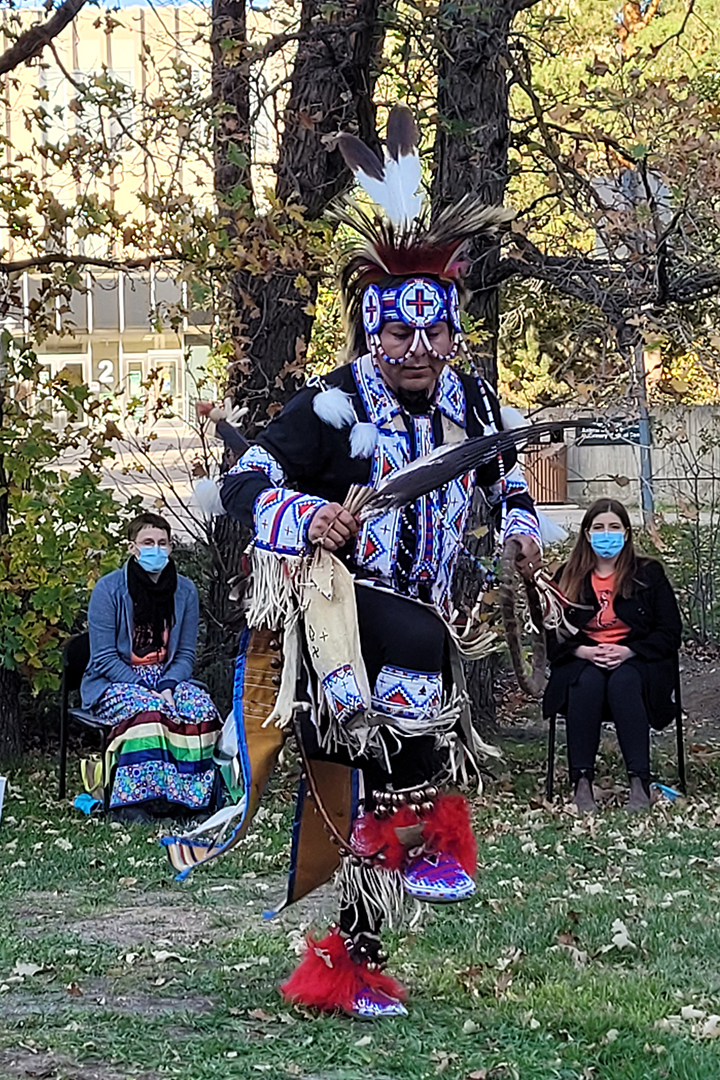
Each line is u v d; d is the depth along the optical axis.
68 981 5.08
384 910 4.48
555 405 8.90
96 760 9.01
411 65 11.13
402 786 4.37
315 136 9.90
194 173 10.38
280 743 4.40
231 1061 4.19
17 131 14.03
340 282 4.59
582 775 8.74
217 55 9.72
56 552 9.59
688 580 15.16
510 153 11.43
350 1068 4.16
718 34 14.17
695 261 9.38
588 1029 4.48
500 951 5.50
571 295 9.88
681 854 7.44
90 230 9.29
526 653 4.91
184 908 6.41
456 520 4.45
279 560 4.27
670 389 9.08
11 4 9.90
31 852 7.63
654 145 8.85
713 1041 4.39
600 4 12.75
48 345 13.74
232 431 4.57
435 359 4.38
